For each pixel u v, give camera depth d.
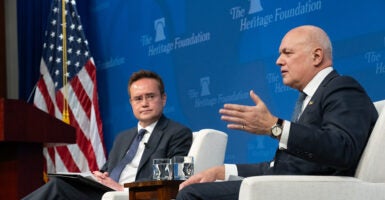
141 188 3.50
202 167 4.19
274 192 2.70
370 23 5.12
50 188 3.79
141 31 7.04
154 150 4.34
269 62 5.84
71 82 7.07
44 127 3.69
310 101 3.19
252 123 2.83
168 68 6.75
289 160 3.17
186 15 6.60
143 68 7.00
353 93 3.07
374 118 3.07
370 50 5.11
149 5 6.97
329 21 5.39
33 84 7.59
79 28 7.22
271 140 5.77
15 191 3.61
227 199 3.00
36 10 7.70
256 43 5.96
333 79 3.18
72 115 7.02
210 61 6.36
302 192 2.73
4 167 3.66
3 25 8.14
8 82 8.13
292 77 3.35
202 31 6.44
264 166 3.50
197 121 6.44
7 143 3.66
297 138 2.82
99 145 6.99
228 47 6.20
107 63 7.37
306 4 5.57
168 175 3.56
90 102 7.06
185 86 6.57
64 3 7.26
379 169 2.94
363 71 5.15
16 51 8.15
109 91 7.33
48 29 7.32
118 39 7.28
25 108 3.59
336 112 2.99
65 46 7.15
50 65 7.19
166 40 6.78
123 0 7.23
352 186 2.81
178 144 4.32
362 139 2.92
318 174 3.09
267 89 5.85
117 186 4.03
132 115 7.03
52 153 6.99
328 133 2.85
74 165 6.93
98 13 7.52
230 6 6.20
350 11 5.25
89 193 3.94
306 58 3.31
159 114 4.54
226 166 3.49
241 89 6.07
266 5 5.89
